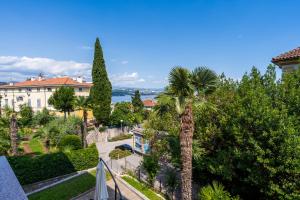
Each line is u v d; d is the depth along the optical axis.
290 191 12.11
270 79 15.64
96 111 48.62
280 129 12.22
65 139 31.14
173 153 19.19
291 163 11.77
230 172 14.77
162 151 22.80
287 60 18.77
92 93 48.72
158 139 24.97
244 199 16.41
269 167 12.25
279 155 12.28
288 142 11.76
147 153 32.69
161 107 17.34
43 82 67.00
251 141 13.05
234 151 14.30
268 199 14.09
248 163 14.03
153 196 18.17
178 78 13.45
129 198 17.66
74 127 38.09
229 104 16.48
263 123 13.02
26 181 22.14
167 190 19.48
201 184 20.52
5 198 6.64
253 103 13.57
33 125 46.91
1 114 45.12
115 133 52.59
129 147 38.34
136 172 24.39
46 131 33.81
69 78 69.38
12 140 25.94
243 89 15.69
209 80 13.89
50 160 23.95
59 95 46.09
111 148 41.28
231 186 16.83
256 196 16.16
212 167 15.77
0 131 27.39
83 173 24.31
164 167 26.81
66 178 22.83
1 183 7.60
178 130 20.20
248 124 13.88
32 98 66.38
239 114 14.14
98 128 49.56
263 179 12.98
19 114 51.72
